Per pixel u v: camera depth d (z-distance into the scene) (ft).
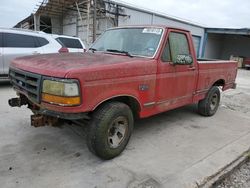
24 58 12.05
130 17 61.31
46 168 10.34
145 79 11.83
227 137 15.02
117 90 10.53
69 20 73.36
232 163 11.73
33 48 26.50
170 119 17.85
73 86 8.91
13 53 25.13
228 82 20.51
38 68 9.80
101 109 10.46
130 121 11.66
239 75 59.77
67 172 10.14
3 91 23.95
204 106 18.34
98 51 14.39
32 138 13.07
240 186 10.51
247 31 82.69
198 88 16.52
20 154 11.34
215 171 10.81
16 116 16.37
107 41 14.85
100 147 10.57
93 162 11.03
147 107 12.44
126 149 12.46
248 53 99.19
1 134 13.38
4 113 16.88
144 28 13.88
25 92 10.80
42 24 77.82
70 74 8.85
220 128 16.62
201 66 16.20
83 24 66.54
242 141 14.46
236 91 33.09
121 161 11.26
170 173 10.46
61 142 12.76
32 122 10.46
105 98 10.08
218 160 11.84
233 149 13.21
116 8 57.93
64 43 30.55
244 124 17.89
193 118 18.45
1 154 11.23
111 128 10.90
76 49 31.09
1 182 9.25
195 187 9.66
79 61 10.54
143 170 10.60
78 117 9.64
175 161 11.53
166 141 13.83
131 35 13.98
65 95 8.87
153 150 12.57
